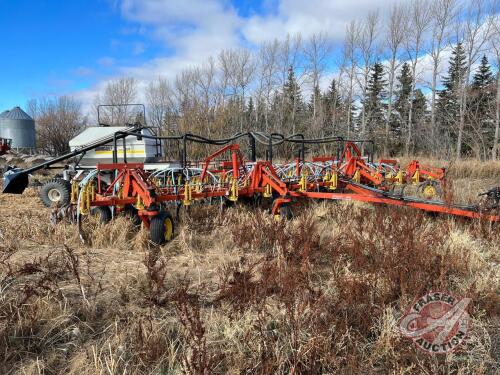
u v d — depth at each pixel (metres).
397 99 35.50
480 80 34.09
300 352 2.84
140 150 10.80
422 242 4.59
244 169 8.30
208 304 3.79
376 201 6.84
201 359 2.72
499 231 5.52
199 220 7.18
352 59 30.02
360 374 2.87
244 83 28.17
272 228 5.64
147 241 5.74
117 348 3.01
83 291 3.65
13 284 3.96
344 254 4.85
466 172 16.25
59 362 2.96
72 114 38.31
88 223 6.37
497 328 3.47
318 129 28.56
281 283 3.70
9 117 32.59
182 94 28.50
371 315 3.36
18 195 11.31
